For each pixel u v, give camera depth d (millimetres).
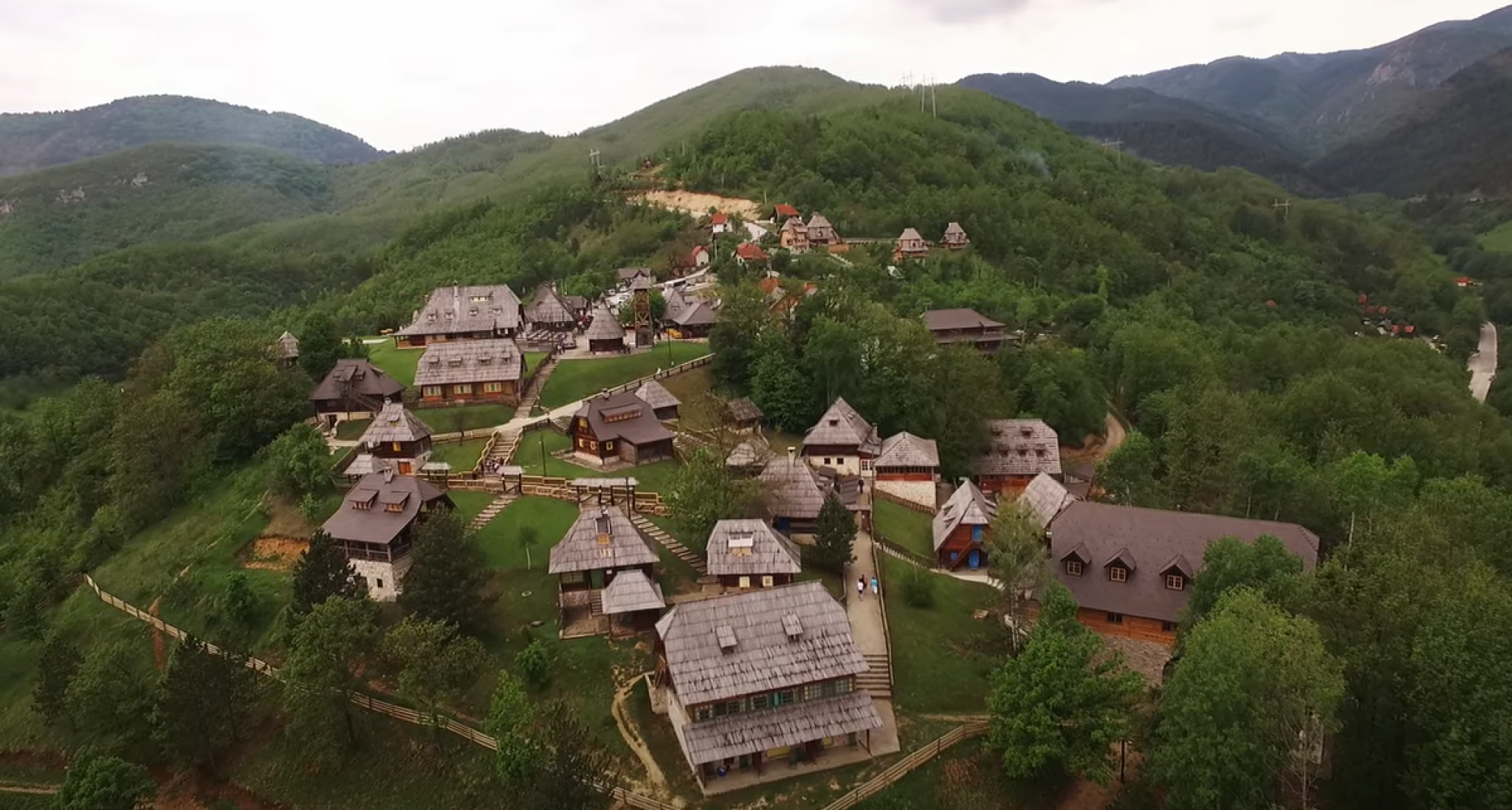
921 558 95000
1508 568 79938
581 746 59625
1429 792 55562
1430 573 63625
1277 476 99500
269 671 78188
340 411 117125
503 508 94938
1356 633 62312
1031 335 177250
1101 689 65000
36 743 80938
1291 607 67375
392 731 71562
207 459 109375
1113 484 112000
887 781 65500
